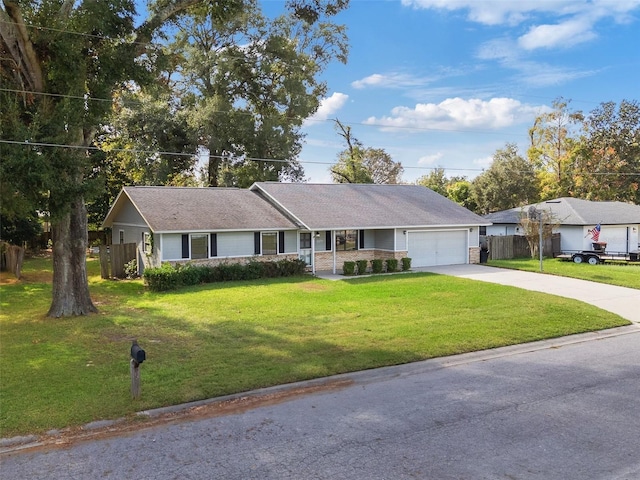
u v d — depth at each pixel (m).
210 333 12.41
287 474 5.60
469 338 11.76
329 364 9.74
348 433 6.73
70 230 15.02
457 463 5.80
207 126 36.66
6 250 24.69
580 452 6.07
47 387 8.48
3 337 12.22
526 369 9.77
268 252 24.88
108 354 10.60
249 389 8.48
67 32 12.95
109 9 13.30
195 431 6.87
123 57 14.06
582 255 29.94
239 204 26.55
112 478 5.57
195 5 15.74
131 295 18.61
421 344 11.20
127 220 27.20
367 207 28.59
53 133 12.38
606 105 48.22
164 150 37.31
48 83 13.59
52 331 12.81
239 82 39.62
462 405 7.76
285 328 12.86
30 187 12.09
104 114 14.29
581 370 9.68
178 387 8.45
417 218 27.91
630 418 7.16
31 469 5.82
